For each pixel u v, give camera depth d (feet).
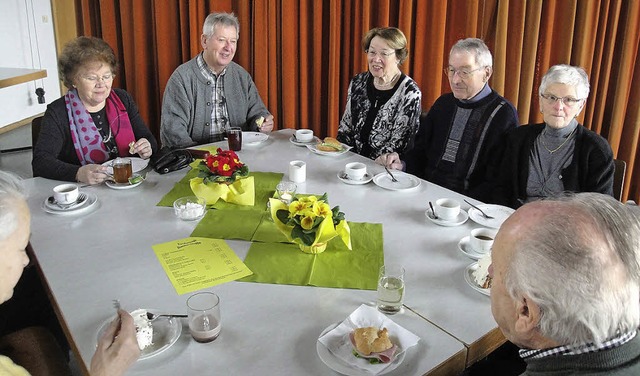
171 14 10.68
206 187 5.96
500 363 4.99
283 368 3.49
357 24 11.02
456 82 7.72
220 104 9.45
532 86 11.32
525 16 10.68
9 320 6.12
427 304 4.21
